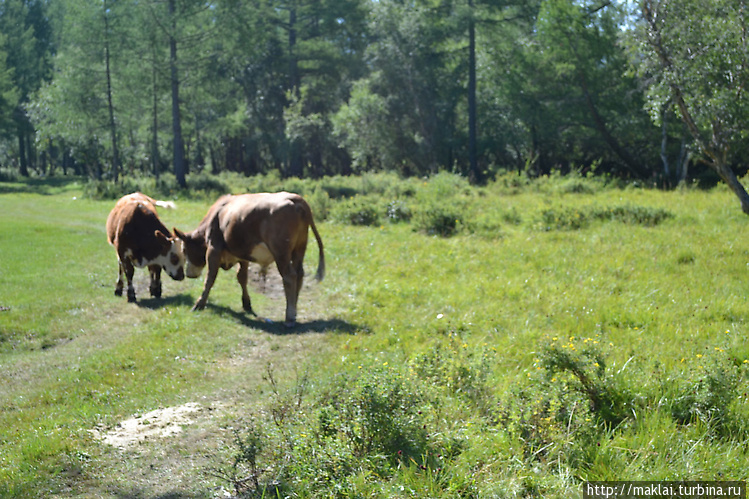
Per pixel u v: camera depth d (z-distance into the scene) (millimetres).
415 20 42094
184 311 10281
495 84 41688
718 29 17531
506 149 45594
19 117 58719
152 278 11500
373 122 41844
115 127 39125
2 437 6012
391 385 5422
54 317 9984
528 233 16281
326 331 9172
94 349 8703
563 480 4508
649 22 18469
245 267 10570
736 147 23859
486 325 8852
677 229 15203
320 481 4625
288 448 5070
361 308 10289
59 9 66188
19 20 63531
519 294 10398
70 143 46969
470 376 6379
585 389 5785
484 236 16031
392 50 42750
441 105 43531
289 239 9672
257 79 50500
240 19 35750
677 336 7836
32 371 7906
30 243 16000
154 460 5422
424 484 4512
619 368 6375
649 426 5160
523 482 4535
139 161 52250
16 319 9773
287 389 6852
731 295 9562
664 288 10266
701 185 27312
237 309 10648
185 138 54781
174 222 20234
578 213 17172
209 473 5086
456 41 44406
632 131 36094
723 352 6402
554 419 5227
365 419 5148
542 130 38406
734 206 18016
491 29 40250
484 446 5086
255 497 4633
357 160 43938
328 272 13086
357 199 22016
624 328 8508
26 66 61344
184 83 39969
